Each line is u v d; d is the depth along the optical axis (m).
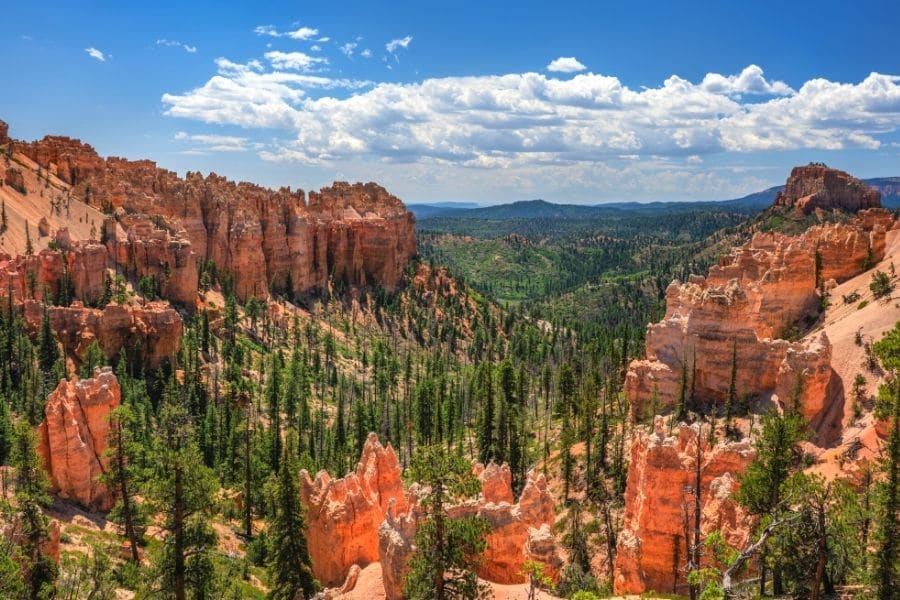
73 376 130.38
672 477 56.97
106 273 170.38
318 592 56.34
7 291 142.62
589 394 107.19
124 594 59.22
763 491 51.59
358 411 135.88
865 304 97.62
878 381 76.69
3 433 85.94
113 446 64.00
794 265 109.06
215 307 195.50
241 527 93.62
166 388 131.38
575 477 92.88
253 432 122.69
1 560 46.31
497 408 115.00
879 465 53.94
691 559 49.72
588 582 60.31
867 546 45.47
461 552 43.59
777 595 47.66
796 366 79.38
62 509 71.88
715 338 90.38
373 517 61.59
